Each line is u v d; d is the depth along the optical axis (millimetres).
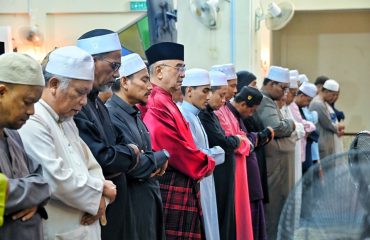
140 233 2979
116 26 9570
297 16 11445
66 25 9703
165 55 3635
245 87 4855
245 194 4367
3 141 2105
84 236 2418
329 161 1408
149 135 3285
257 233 4730
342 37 11398
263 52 9250
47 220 2342
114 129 2938
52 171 2287
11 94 2025
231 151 4164
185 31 7469
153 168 2938
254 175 4707
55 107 2428
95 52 2746
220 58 7469
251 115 5117
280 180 5375
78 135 2590
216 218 3955
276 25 8680
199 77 4070
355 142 1864
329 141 7262
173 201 3529
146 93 3170
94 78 2734
